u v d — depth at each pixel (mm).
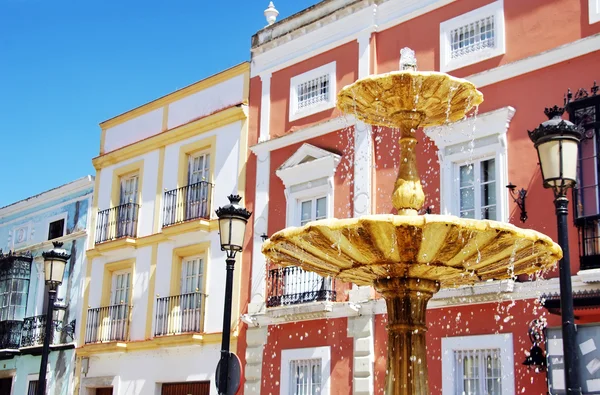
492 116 13992
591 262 12211
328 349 15836
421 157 15102
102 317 21266
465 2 15250
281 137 17938
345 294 15898
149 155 21625
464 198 14414
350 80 16938
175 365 19078
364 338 15195
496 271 8867
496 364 13258
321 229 7961
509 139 13875
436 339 14031
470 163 14414
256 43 19391
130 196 22234
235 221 11305
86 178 23328
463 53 15180
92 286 22125
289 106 18203
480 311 13570
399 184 8859
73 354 21922
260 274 17641
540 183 13312
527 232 7855
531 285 12898
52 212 24891
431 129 14859
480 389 13344
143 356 19953
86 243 22875
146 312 20188
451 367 13734
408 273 8555
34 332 23422
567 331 7719
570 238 12648
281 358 16734
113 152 22672
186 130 20531
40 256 24641
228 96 19828
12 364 24266
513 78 14102
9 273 24766
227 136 19469
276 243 8562
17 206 26531
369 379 14961
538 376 12547
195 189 19719
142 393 19641
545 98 13586
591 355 11523
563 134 8352
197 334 18328
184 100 21078
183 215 19922
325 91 17609
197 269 19531
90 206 23234
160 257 20266
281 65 18609
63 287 23219
